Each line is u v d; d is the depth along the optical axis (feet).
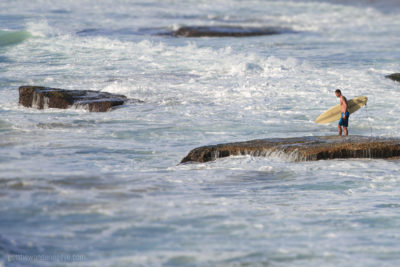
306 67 332.19
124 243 91.81
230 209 111.45
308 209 114.62
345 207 117.08
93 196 115.14
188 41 431.84
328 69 326.24
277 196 124.16
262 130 204.13
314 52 398.62
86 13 552.00
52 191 116.98
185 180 134.72
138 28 486.79
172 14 606.55
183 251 89.35
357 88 275.80
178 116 222.28
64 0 619.67
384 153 162.81
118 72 312.09
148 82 287.28
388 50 411.13
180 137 191.42
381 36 506.89
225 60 348.79
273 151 160.66
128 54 361.30
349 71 319.47
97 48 375.45
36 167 139.54
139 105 240.32
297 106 242.78
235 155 161.48
